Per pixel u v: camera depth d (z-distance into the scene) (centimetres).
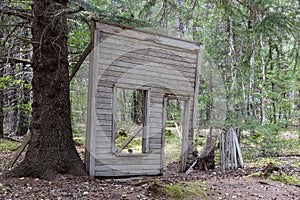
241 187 474
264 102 1007
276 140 845
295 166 698
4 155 725
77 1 635
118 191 407
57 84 492
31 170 462
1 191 371
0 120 949
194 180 530
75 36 717
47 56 487
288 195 441
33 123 488
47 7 478
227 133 688
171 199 381
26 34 688
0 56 512
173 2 480
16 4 622
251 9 285
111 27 534
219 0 341
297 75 708
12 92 982
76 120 584
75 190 400
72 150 504
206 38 923
